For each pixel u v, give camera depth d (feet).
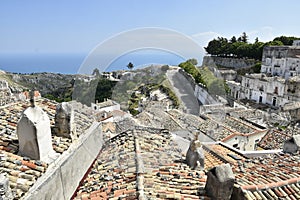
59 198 16.07
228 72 153.99
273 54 149.59
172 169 16.31
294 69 135.44
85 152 19.80
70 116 19.65
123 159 17.44
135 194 13.00
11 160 15.85
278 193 14.08
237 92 136.77
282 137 43.60
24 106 25.52
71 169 17.66
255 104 121.08
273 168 18.38
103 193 14.23
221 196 13.14
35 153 16.57
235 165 20.49
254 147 44.06
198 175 16.21
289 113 98.53
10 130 19.57
